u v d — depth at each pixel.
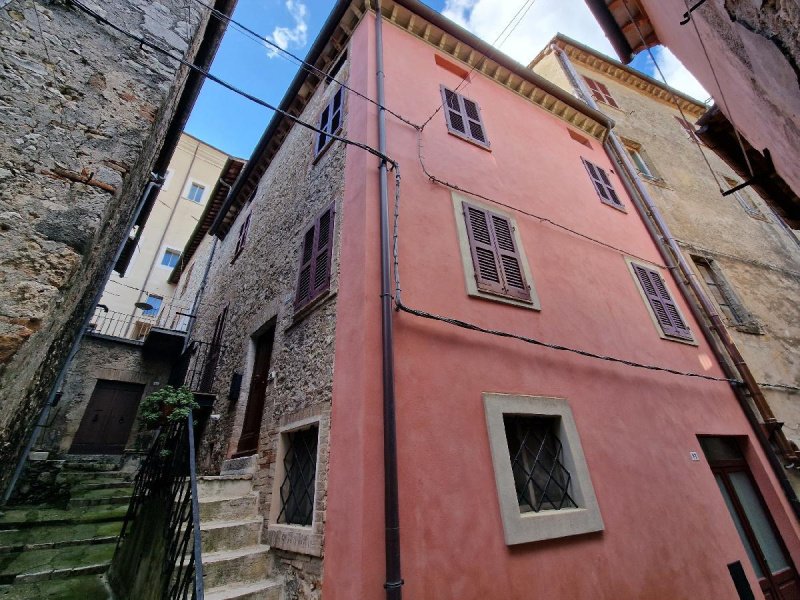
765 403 5.79
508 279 4.53
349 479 2.80
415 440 2.98
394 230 3.89
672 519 4.01
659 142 10.11
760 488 5.28
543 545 3.15
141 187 3.68
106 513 5.31
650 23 4.35
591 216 6.60
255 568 3.35
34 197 2.01
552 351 4.32
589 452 3.84
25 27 2.32
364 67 5.36
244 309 6.95
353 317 3.44
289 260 5.57
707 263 7.71
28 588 3.45
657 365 5.27
